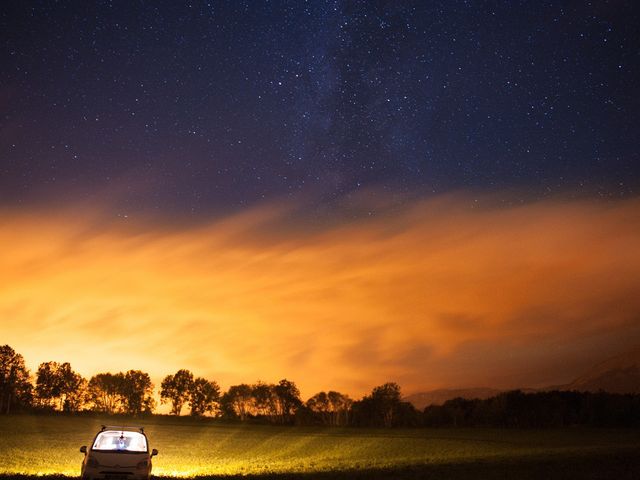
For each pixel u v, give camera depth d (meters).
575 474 26.16
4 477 24.97
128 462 21.72
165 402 186.62
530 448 69.88
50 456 58.12
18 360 162.88
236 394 184.75
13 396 161.62
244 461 58.78
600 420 135.75
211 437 103.19
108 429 23.98
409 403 160.12
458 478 25.73
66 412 169.38
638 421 133.50
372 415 158.62
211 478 27.33
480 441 88.44
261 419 179.00
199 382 189.12
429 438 97.62
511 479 25.02
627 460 32.22
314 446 83.81
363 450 75.81
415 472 28.67
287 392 183.00
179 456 67.19
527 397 143.88
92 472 21.34
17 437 85.00
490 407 144.62
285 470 41.31
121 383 186.12
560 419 136.62
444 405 157.75
